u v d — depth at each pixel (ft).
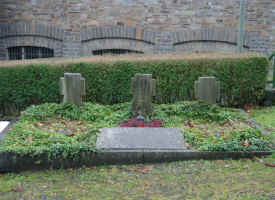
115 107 22.71
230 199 11.65
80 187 13.07
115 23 37.01
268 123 20.89
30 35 37.60
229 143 16.08
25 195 12.40
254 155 15.71
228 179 13.39
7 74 24.32
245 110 24.95
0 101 24.53
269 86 28.25
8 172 14.73
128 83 24.86
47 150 14.87
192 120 20.45
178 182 13.32
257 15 35.81
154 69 24.73
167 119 20.24
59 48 37.81
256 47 36.06
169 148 15.80
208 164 15.03
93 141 16.40
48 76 24.64
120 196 12.24
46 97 24.85
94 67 24.73
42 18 37.35
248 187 12.57
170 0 36.50
